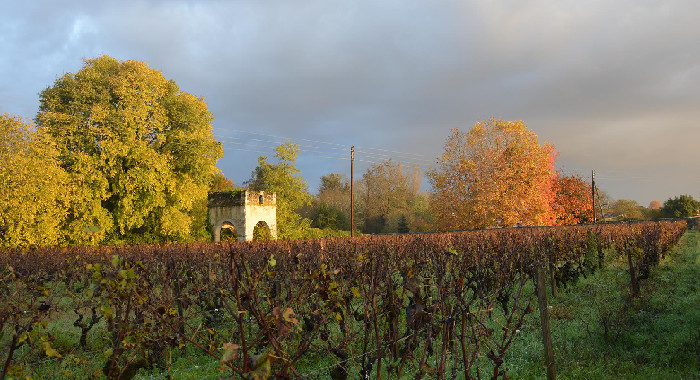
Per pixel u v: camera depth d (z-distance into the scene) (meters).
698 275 13.99
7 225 26.09
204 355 7.35
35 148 27.61
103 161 31.39
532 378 6.38
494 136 45.78
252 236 41.88
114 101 34.50
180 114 37.03
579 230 24.19
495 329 8.05
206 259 14.24
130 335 3.90
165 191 35.94
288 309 2.97
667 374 6.34
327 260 11.91
